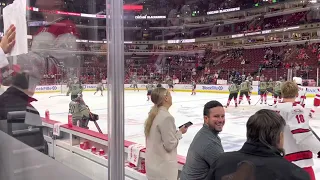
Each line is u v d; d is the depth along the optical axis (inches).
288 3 967.6
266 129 42.5
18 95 40.0
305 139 80.4
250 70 753.0
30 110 41.7
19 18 38.5
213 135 67.7
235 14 1117.1
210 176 45.4
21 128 39.7
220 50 1102.4
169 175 83.4
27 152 38.5
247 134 44.4
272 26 1025.5
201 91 687.1
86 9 39.9
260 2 1047.6
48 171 37.4
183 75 841.5
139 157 112.4
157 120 82.7
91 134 81.8
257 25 1061.1
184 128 92.9
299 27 912.3
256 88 577.0
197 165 67.3
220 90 649.0
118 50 31.4
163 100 84.6
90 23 40.0
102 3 33.9
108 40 31.4
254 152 42.3
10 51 40.5
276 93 382.0
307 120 82.3
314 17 893.2
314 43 858.1
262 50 982.4
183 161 109.7
